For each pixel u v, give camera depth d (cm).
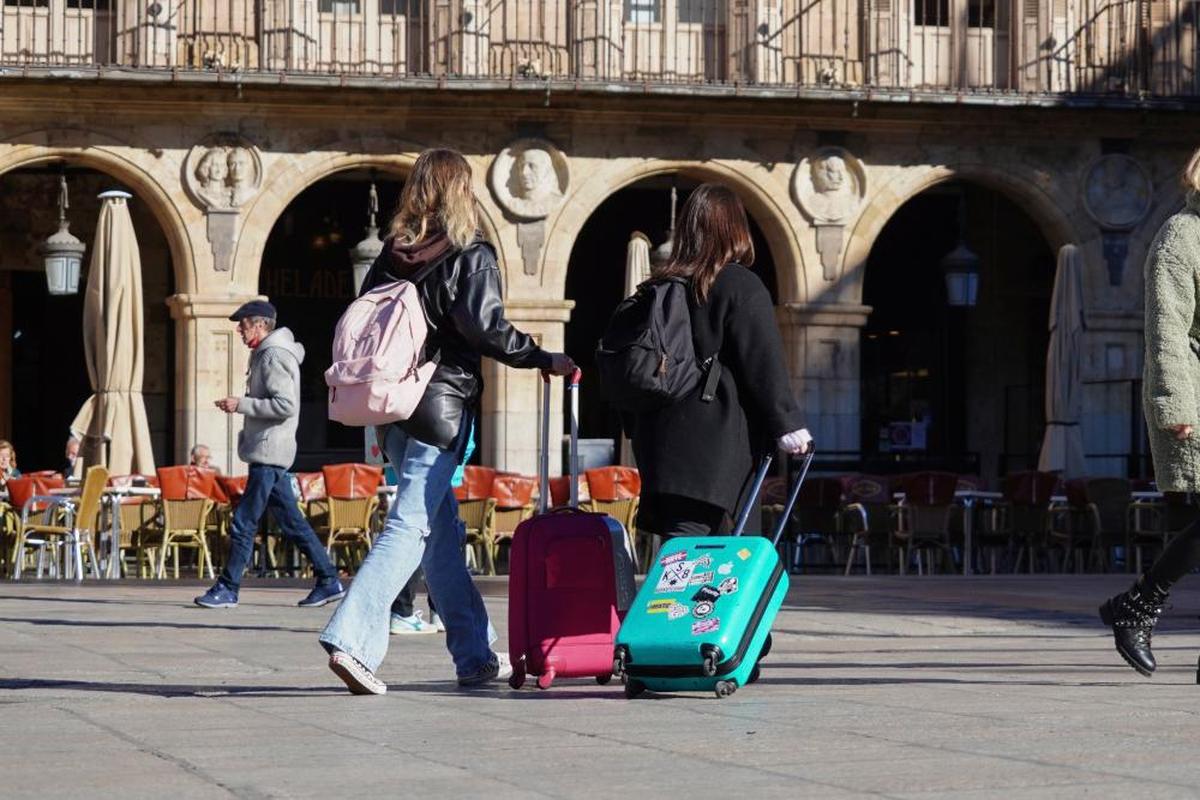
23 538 2041
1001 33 3030
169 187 2772
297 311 3173
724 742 584
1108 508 2328
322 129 2805
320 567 1476
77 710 707
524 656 779
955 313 3397
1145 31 3030
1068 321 2531
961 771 514
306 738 606
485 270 780
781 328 2958
